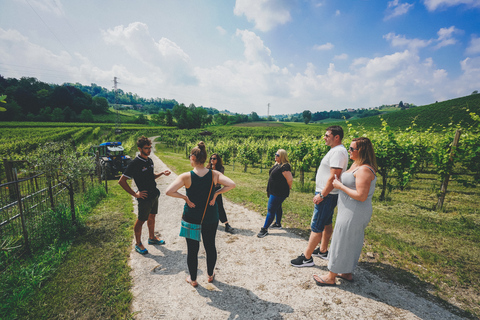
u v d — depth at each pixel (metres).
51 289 2.55
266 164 16.34
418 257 3.12
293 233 4.04
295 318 2.13
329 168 2.73
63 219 3.93
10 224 3.50
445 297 2.36
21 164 5.43
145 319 2.15
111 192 7.24
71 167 4.03
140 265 3.08
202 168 2.39
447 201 6.59
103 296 2.45
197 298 2.43
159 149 36.84
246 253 3.38
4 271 2.79
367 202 2.31
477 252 3.29
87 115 90.44
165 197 6.89
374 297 2.37
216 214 2.48
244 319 2.13
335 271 2.46
